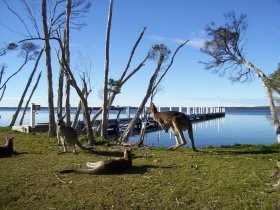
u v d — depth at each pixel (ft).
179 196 31.09
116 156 45.50
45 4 65.05
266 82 42.78
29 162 42.22
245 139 98.22
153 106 52.65
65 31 62.95
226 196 31.14
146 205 29.58
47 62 64.95
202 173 37.01
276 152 48.26
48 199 30.83
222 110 244.83
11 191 32.55
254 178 35.22
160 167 39.29
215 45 70.64
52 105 64.23
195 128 139.85
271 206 29.07
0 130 74.33
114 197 30.94
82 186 33.40
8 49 111.24
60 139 53.78
